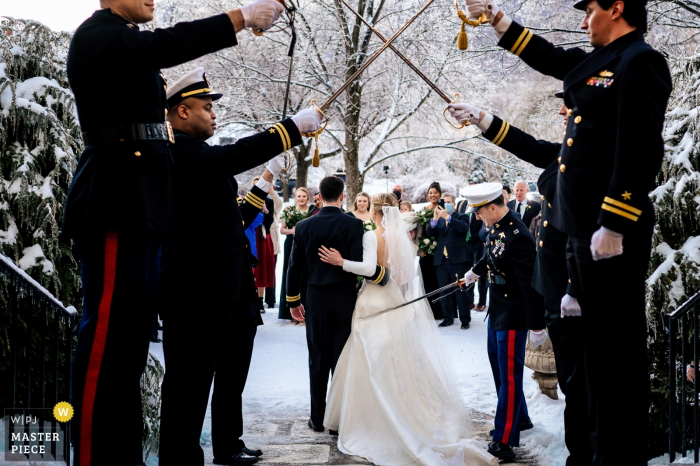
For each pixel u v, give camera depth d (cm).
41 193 339
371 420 410
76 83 219
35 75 364
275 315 941
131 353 223
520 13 1009
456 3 263
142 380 378
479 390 548
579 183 219
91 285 224
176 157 273
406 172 2417
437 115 1508
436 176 2523
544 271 265
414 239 857
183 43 213
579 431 264
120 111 221
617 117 205
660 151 201
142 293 223
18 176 336
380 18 1309
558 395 518
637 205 199
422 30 1263
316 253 447
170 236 226
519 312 393
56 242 342
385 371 408
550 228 261
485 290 967
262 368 630
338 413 438
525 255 387
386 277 433
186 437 294
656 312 411
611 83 210
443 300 852
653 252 419
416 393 409
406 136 1473
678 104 435
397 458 387
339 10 1251
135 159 221
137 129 223
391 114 1392
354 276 444
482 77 1361
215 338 295
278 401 524
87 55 215
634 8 214
